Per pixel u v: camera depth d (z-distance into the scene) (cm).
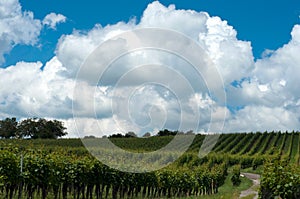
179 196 2664
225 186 4134
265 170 1433
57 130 7856
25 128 7506
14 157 1495
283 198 1339
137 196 2291
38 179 1598
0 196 1523
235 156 6062
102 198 2031
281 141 8050
